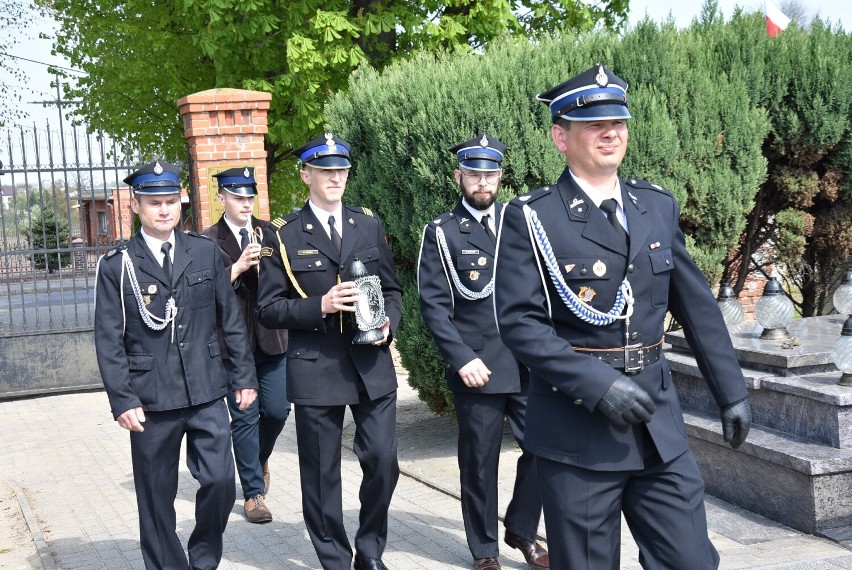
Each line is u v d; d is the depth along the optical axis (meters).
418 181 6.68
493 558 4.69
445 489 6.22
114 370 4.29
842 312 6.33
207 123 9.24
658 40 6.96
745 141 7.16
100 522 5.98
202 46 11.92
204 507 4.41
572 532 2.98
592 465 2.94
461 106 6.46
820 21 8.19
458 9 13.11
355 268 4.57
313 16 12.38
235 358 4.64
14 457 7.93
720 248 7.29
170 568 4.41
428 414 8.74
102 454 7.92
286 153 14.59
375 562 4.60
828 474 4.86
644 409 2.78
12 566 5.16
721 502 5.57
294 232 4.73
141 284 4.37
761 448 5.14
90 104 14.48
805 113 7.75
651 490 2.96
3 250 10.91
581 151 3.00
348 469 7.01
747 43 7.76
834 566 4.32
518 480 4.76
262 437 6.24
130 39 13.45
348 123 7.34
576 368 2.84
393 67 7.36
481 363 4.59
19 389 10.49
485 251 4.88
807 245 8.67
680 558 2.89
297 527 5.70
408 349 7.02
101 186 11.38
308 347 4.59
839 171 8.04
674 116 7.00
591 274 2.98
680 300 3.15
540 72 6.60
